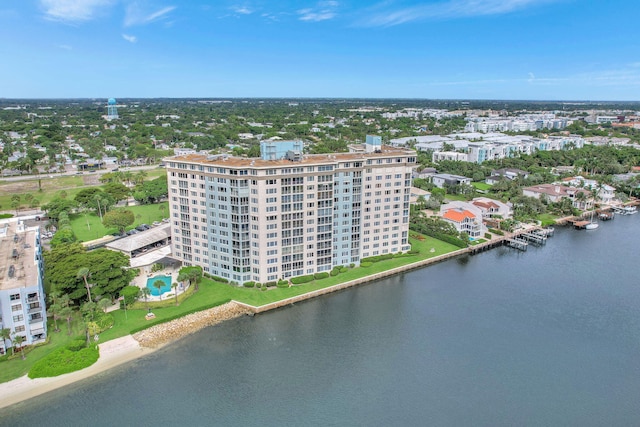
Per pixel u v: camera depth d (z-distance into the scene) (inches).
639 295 7406.5
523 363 5546.3
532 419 4611.2
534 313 6776.6
